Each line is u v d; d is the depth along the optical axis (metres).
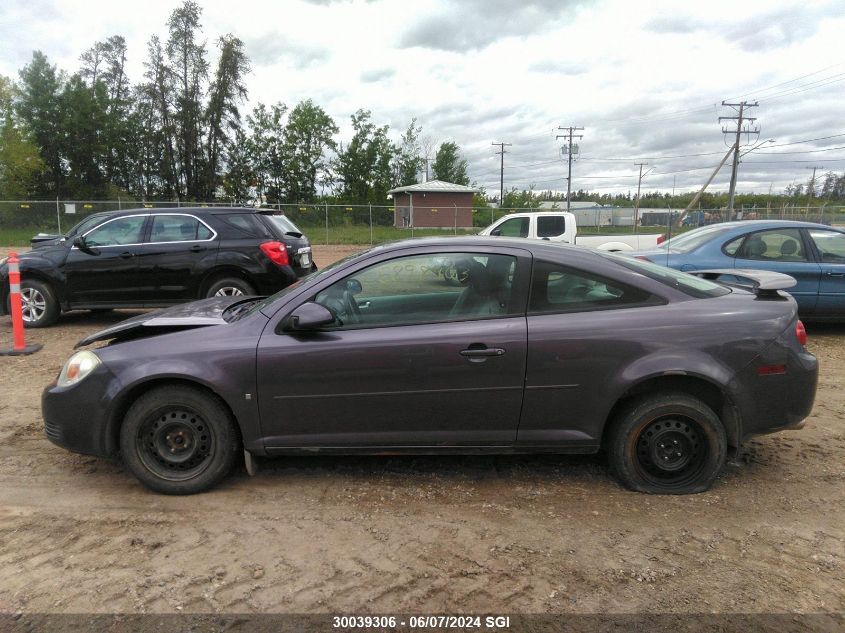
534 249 3.49
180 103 53.53
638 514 3.27
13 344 7.16
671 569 2.77
